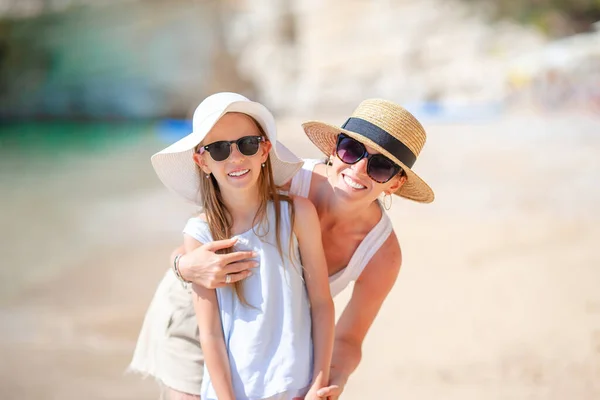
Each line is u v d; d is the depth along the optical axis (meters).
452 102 26.80
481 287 6.13
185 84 35.09
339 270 3.12
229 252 2.67
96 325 5.85
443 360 4.63
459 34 30.41
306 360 2.61
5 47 34.06
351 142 2.76
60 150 22.30
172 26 34.69
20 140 25.78
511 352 4.68
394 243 3.12
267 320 2.59
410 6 32.09
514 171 12.64
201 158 2.65
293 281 2.64
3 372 4.95
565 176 11.83
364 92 30.95
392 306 5.81
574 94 23.36
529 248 7.33
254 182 2.61
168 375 3.03
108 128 30.39
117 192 13.49
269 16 35.50
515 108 24.75
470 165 13.55
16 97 34.88
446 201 10.26
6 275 7.59
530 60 25.25
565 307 5.47
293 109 31.88
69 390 4.64
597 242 7.39
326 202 2.97
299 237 2.71
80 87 35.19
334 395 2.63
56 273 7.61
